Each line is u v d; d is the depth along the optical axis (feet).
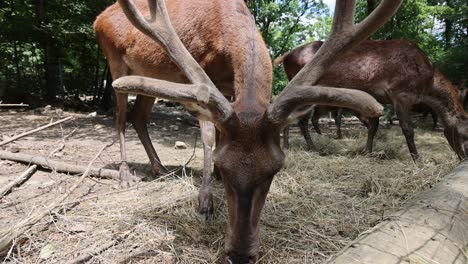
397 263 6.14
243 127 6.78
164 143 20.97
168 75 11.73
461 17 31.91
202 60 10.43
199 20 10.44
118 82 6.40
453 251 7.07
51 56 36.76
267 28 40.75
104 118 29.63
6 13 35.68
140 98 14.15
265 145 6.81
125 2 7.41
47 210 9.36
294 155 16.55
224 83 10.62
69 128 24.38
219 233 8.98
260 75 8.32
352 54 18.90
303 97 6.59
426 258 6.46
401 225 7.50
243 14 10.21
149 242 8.60
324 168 14.78
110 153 17.42
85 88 40.81
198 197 10.21
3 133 21.11
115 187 12.36
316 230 9.37
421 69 17.57
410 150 17.75
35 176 13.16
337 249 8.48
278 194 11.50
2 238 8.09
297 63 20.65
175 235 8.93
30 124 24.95
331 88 6.46
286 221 9.77
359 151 19.24
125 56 13.14
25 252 8.13
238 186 6.64
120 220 9.46
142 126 14.29
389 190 12.37
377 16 6.86
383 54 18.39
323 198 11.51
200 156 17.51
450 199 9.14
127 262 7.88
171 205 10.26
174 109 41.27
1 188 11.42
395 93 18.10
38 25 34.58
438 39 41.09
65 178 12.93
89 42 36.99
